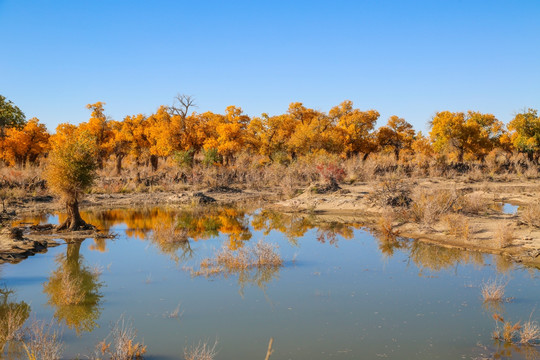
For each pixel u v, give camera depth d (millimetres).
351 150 57750
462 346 6855
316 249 13500
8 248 12727
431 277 10539
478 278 10414
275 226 17766
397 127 61219
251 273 10898
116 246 13820
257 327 7625
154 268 11297
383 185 21906
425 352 6645
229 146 42094
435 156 40125
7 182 27188
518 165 38281
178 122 45094
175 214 21328
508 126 50344
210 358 6277
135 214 21250
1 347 6684
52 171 15523
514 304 8672
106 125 50438
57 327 7551
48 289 9586
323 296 9219
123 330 7445
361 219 19016
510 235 13117
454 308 8500
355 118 57250
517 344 6914
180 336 7223
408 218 17188
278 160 42719
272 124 48594
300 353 6621
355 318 8031
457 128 48406
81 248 13484
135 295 9250
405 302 8852
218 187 30812
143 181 32344
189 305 8680
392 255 12672
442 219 16328
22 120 42969
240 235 15781
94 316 8094
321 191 25328
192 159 38469
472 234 14469
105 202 25047
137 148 52656
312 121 51938
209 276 10617
